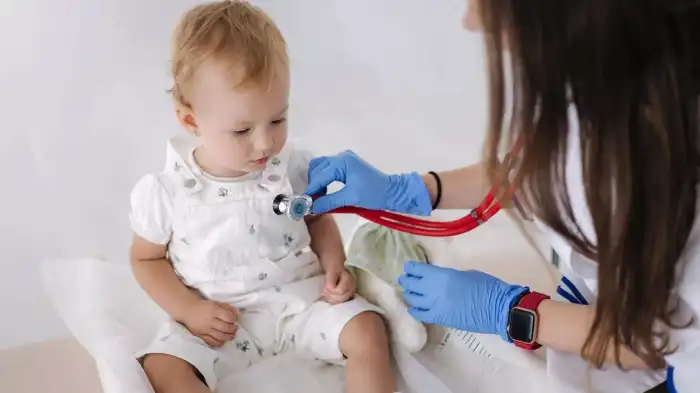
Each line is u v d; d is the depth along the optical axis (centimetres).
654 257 67
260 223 97
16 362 101
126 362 88
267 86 89
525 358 93
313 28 135
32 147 116
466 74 128
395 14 134
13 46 124
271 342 99
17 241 106
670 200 65
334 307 98
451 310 91
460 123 127
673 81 62
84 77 124
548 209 73
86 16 126
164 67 125
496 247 111
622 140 63
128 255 105
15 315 102
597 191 66
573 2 60
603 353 75
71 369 101
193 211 95
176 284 98
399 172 123
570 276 97
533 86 65
